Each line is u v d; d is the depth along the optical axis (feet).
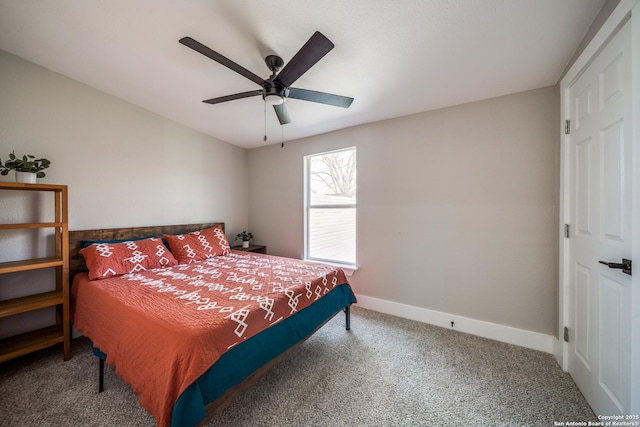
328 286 7.04
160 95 8.32
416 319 8.55
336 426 4.35
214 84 7.59
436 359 6.31
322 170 11.18
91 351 6.77
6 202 6.57
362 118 9.11
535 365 6.02
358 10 4.58
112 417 4.53
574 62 5.29
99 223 8.19
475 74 6.26
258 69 6.57
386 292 9.19
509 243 7.10
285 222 12.03
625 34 3.70
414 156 8.55
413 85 6.84
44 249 7.14
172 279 6.59
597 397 4.46
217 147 11.89
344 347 6.89
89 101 7.95
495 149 7.26
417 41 5.25
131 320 4.50
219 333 3.96
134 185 9.04
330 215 10.91
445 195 8.02
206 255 9.40
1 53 6.48
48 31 5.75
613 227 4.03
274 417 4.53
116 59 6.63
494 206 7.29
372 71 6.29
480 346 6.91
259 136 11.44
